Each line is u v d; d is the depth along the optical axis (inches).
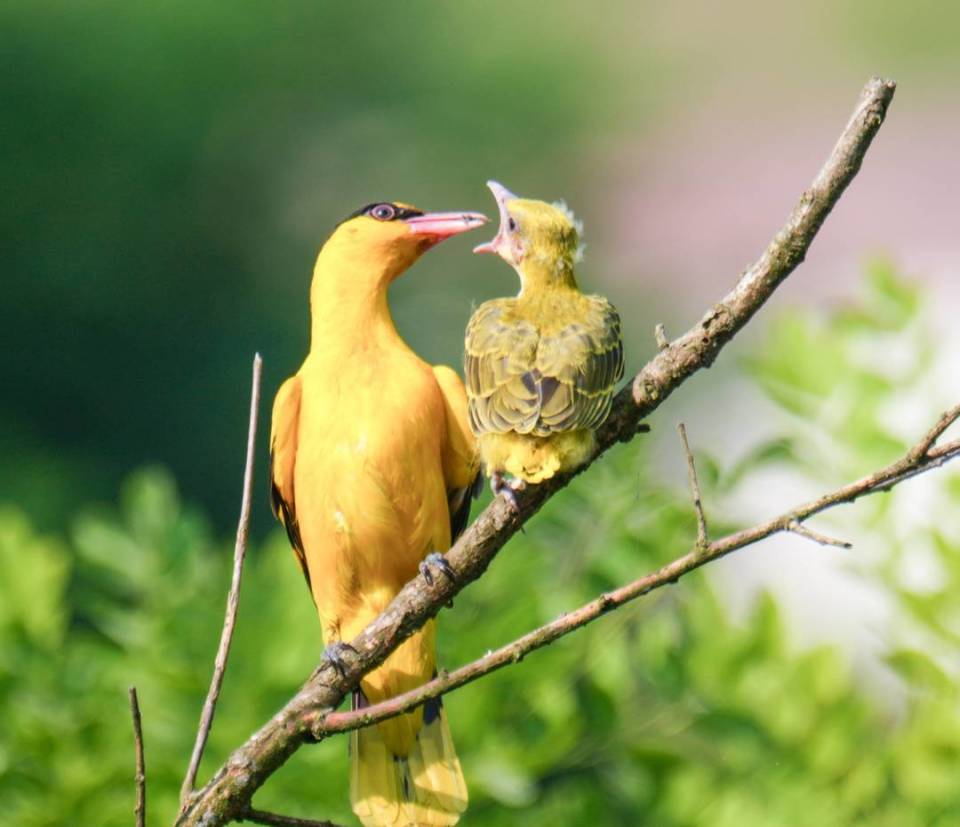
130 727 438.3
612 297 1603.1
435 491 429.4
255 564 480.1
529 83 1653.5
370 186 1558.8
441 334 1467.8
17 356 1381.6
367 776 414.9
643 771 453.1
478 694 445.4
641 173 1654.8
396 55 1612.9
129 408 1391.5
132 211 1454.2
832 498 310.5
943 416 307.9
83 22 1461.6
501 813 451.2
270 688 443.8
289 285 1502.2
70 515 1310.3
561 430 358.6
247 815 343.3
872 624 510.3
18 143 1424.7
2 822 427.5
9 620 449.4
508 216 425.4
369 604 432.1
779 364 477.1
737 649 459.8
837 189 337.4
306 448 430.9
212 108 1505.9
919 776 442.6
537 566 458.0
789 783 450.6
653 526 462.6
